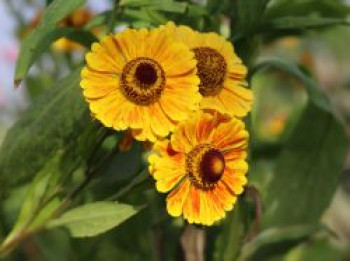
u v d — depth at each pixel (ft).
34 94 2.75
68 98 1.77
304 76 2.03
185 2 1.83
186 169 1.58
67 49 2.46
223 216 1.59
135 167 1.99
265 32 1.94
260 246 2.27
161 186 1.55
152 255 2.21
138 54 1.58
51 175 1.77
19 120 1.81
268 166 2.54
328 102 2.06
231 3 1.91
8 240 1.80
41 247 2.47
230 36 1.92
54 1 1.63
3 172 1.81
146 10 1.80
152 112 1.57
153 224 2.08
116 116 1.56
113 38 1.56
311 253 2.62
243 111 1.65
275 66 1.99
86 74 1.56
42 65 2.70
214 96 1.64
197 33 1.66
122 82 1.56
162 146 1.56
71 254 2.42
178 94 1.57
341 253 2.65
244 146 1.61
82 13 2.16
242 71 1.66
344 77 5.19
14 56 4.63
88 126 1.70
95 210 1.72
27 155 1.79
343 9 2.06
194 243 1.91
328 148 2.16
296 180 2.18
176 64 1.57
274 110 3.70
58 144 1.77
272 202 2.18
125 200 2.00
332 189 2.16
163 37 1.58
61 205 1.78
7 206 2.01
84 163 1.80
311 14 2.13
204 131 1.58
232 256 1.97
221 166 1.58
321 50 4.19
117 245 2.33
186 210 1.57
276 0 2.00
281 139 2.39
